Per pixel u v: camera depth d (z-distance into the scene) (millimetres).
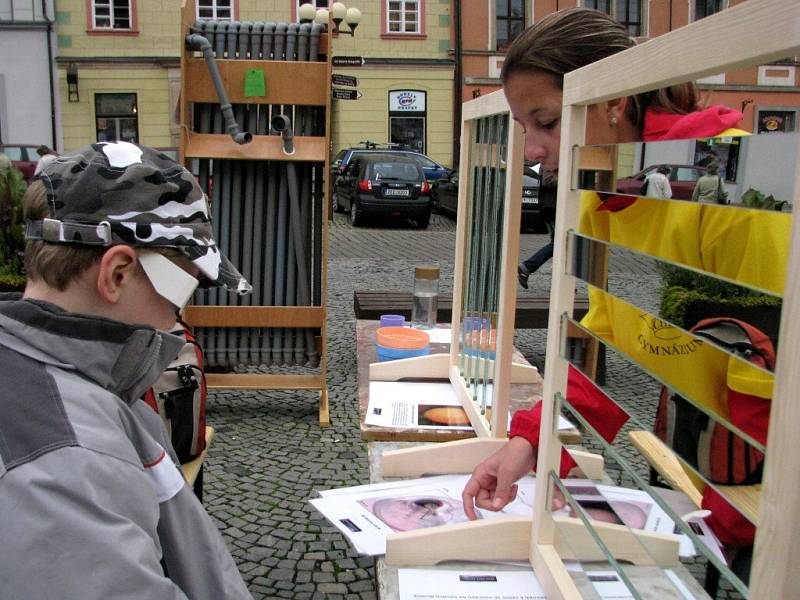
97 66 18656
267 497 2941
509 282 1609
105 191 906
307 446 3455
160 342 965
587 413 1154
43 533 742
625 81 887
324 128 3371
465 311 2074
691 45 738
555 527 1178
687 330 778
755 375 676
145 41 18688
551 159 1390
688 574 880
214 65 3129
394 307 4258
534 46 1312
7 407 797
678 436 786
